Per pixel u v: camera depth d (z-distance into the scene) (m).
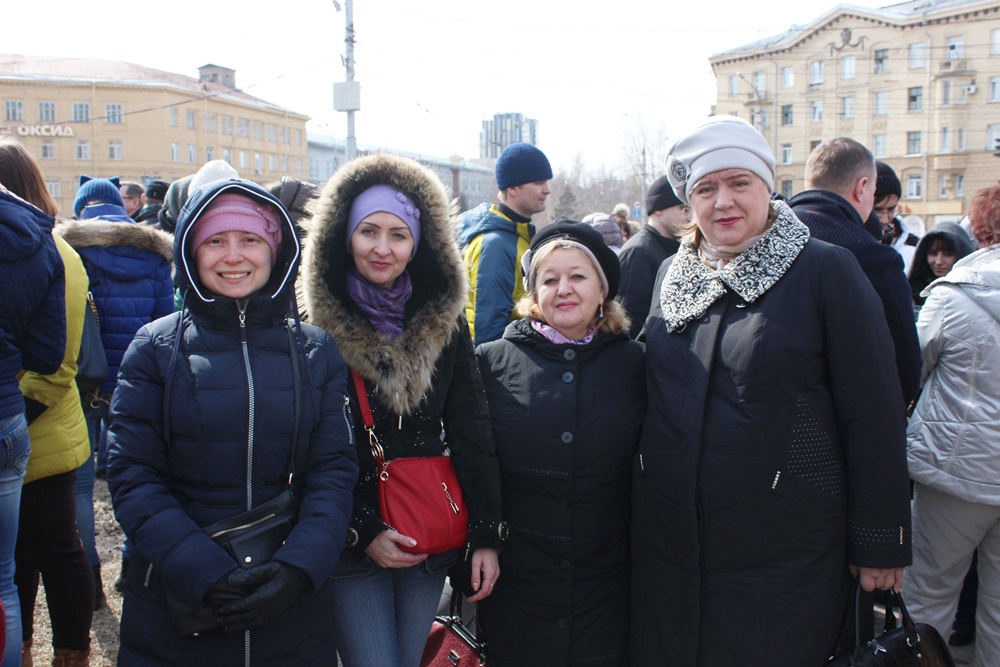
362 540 2.08
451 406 2.31
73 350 2.48
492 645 2.35
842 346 1.92
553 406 2.23
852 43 45.81
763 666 1.94
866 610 2.02
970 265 2.77
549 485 2.22
